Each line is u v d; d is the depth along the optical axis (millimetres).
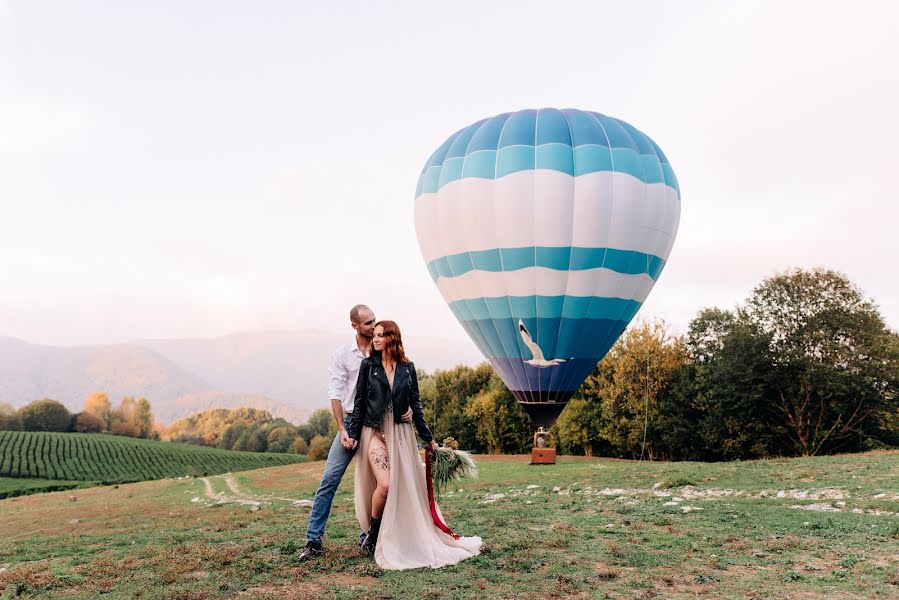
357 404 5926
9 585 5383
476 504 13086
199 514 17766
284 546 6402
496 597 4840
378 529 5992
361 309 6113
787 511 9797
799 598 4859
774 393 39094
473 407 57500
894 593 4945
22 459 88000
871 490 11898
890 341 35625
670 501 12266
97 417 143000
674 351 45312
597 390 47969
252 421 183625
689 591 5055
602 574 5465
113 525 17719
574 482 18562
